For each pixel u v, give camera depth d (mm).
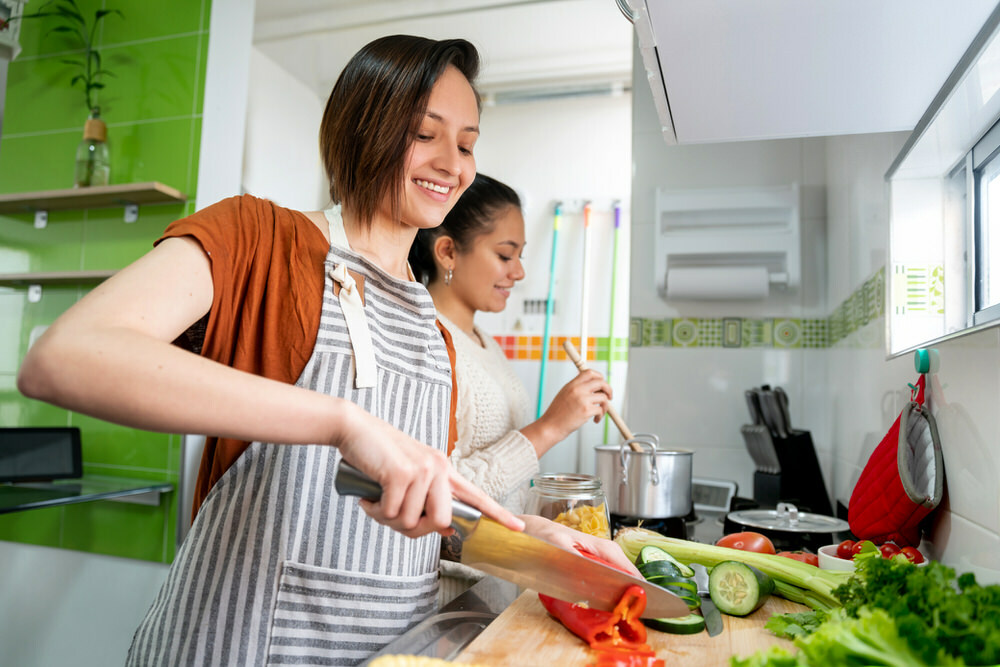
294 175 2332
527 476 1323
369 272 845
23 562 2158
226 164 2055
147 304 556
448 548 991
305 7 2223
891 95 904
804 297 1850
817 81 861
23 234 2246
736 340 1883
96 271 2027
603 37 2320
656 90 919
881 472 951
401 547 823
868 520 968
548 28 2266
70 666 2070
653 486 1276
